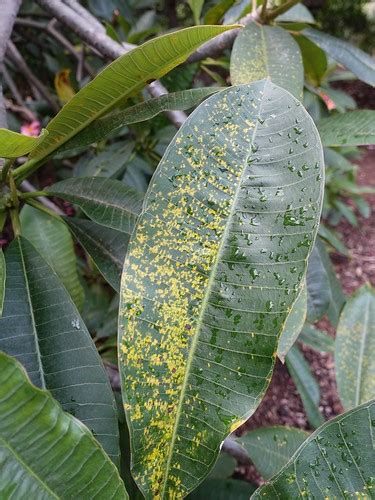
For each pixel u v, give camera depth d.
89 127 0.29
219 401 0.20
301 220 0.21
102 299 0.74
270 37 0.39
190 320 0.20
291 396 1.15
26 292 0.26
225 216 0.21
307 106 0.64
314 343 0.65
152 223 0.21
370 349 0.38
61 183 0.32
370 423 0.21
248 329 0.20
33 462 0.17
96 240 0.33
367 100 2.53
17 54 0.74
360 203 1.69
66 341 0.25
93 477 0.17
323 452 0.21
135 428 0.19
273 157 0.22
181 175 0.21
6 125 0.33
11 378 0.16
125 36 0.74
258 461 0.37
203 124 0.22
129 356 0.20
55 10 0.42
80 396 0.23
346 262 1.66
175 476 0.20
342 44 0.44
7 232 0.66
